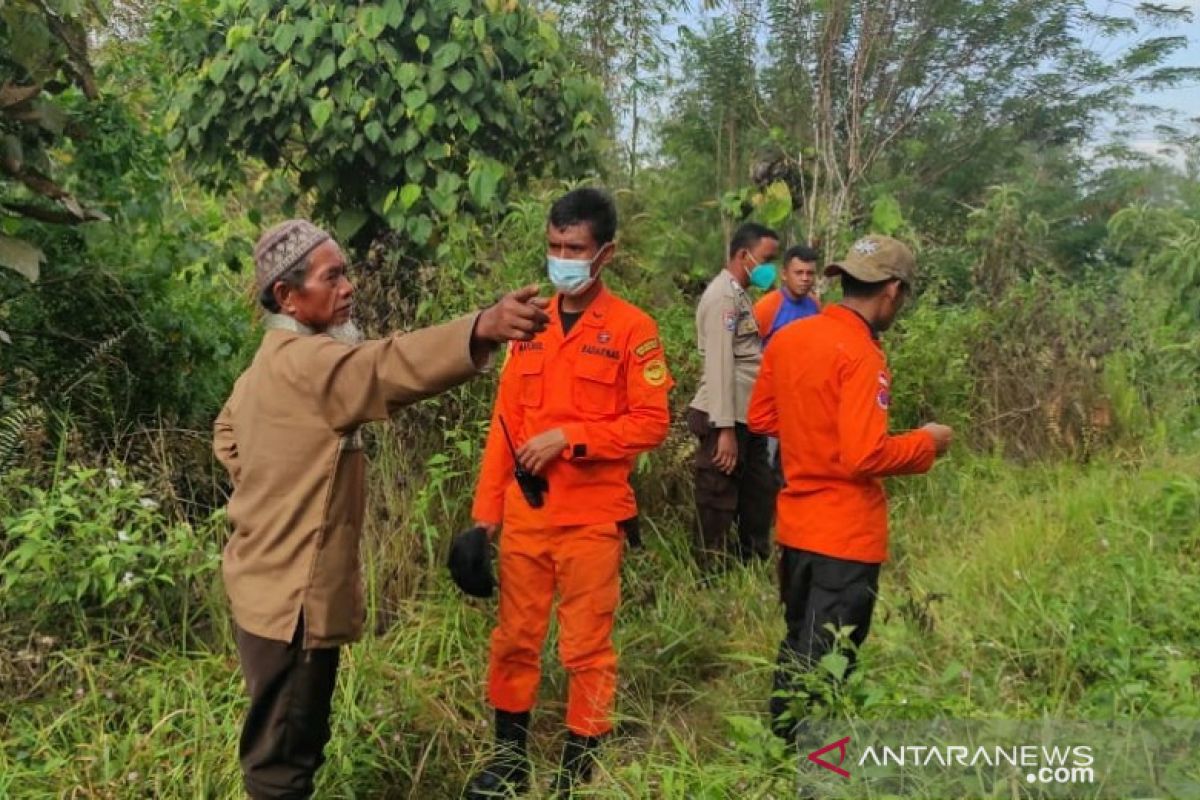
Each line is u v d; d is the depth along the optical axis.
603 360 3.32
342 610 2.72
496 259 5.12
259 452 2.67
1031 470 6.30
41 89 3.84
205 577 3.94
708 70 8.96
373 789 3.36
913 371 6.52
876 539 3.29
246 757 2.78
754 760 2.92
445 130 5.52
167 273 4.81
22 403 4.16
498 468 3.51
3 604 3.59
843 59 8.30
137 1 6.25
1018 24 9.28
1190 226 7.63
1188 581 3.95
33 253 3.79
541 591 3.41
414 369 2.46
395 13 5.20
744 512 5.26
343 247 5.61
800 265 5.26
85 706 3.36
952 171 10.17
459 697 3.80
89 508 3.85
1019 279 7.57
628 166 9.24
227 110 5.37
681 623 4.43
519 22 5.78
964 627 3.81
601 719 3.38
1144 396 7.12
